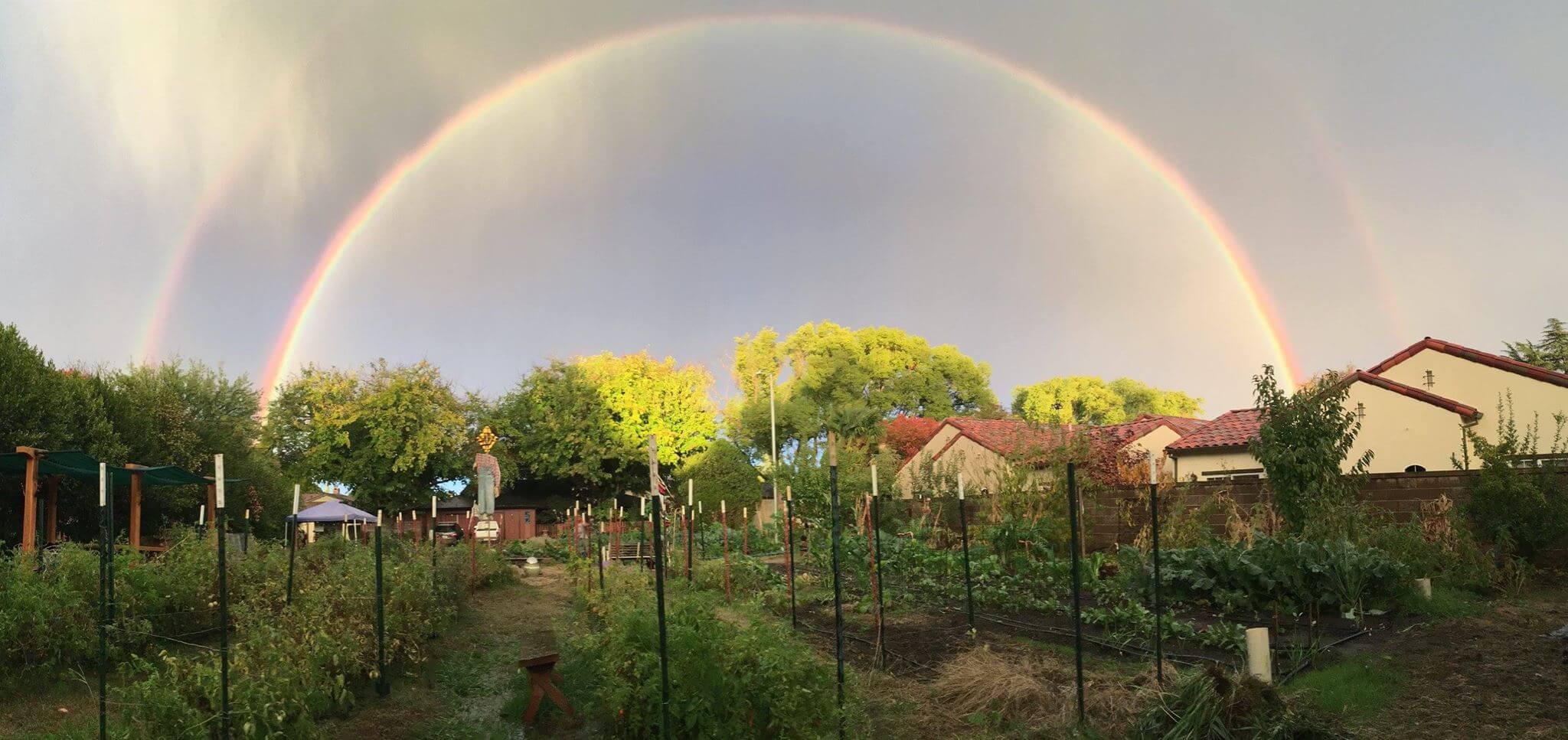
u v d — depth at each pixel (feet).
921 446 146.20
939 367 206.69
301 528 82.79
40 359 71.15
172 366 105.60
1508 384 71.82
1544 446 68.80
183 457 87.51
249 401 114.32
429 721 26.32
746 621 39.50
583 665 31.32
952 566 46.09
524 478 171.22
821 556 55.57
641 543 67.36
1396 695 22.94
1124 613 32.42
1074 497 24.14
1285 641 29.50
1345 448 43.68
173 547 41.57
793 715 20.27
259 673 21.61
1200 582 34.24
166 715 18.95
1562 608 33.53
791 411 176.65
